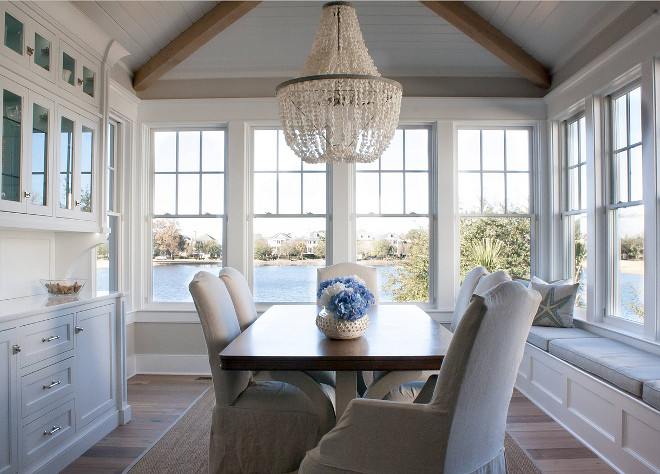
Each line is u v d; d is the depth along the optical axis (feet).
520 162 15.26
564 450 9.35
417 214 15.14
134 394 12.85
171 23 12.78
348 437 5.44
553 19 12.16
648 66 9.93
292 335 7.99
